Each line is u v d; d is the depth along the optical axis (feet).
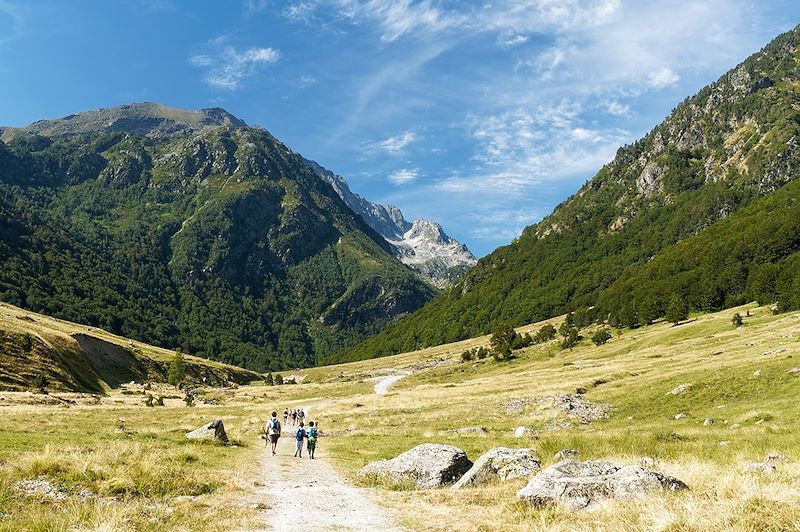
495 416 181.47
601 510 40.47
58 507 43.32
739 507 33.96
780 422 103.96
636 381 196.44
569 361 376.27
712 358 215.31
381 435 150.30
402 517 46.37
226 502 51.44
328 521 44.70
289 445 134.51
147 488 53.78
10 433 105.29
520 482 59.16
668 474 51.93
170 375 486.38
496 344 527.40
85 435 114.62
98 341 479.41
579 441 93.15
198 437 117.50
